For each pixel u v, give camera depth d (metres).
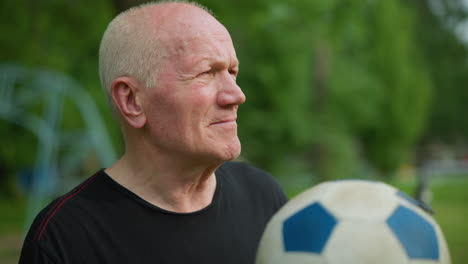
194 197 1.47
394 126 22.55
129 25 1.37
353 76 19.28
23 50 8.34
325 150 15.68
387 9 22.67
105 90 1.42
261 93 16.44
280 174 17.05
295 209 1.17
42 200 8.59
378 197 1.13
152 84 1.32
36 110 9.98
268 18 7.66
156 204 1.41
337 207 1.11
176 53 1.31
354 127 19.34
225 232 1.47
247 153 16.61
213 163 1.38
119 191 1.41
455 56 38.34
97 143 8.95
